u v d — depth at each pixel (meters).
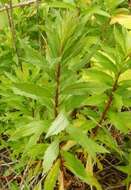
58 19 0.44
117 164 0.62
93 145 0.44
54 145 0.45
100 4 0.66
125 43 0.47
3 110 0.62
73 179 0.58
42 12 0.71
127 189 0.56
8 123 0.61
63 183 0.52
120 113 0.50
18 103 0.56
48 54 0.47
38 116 0.55
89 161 0.54
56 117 0.44
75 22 0.42
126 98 0.49
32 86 0.44
